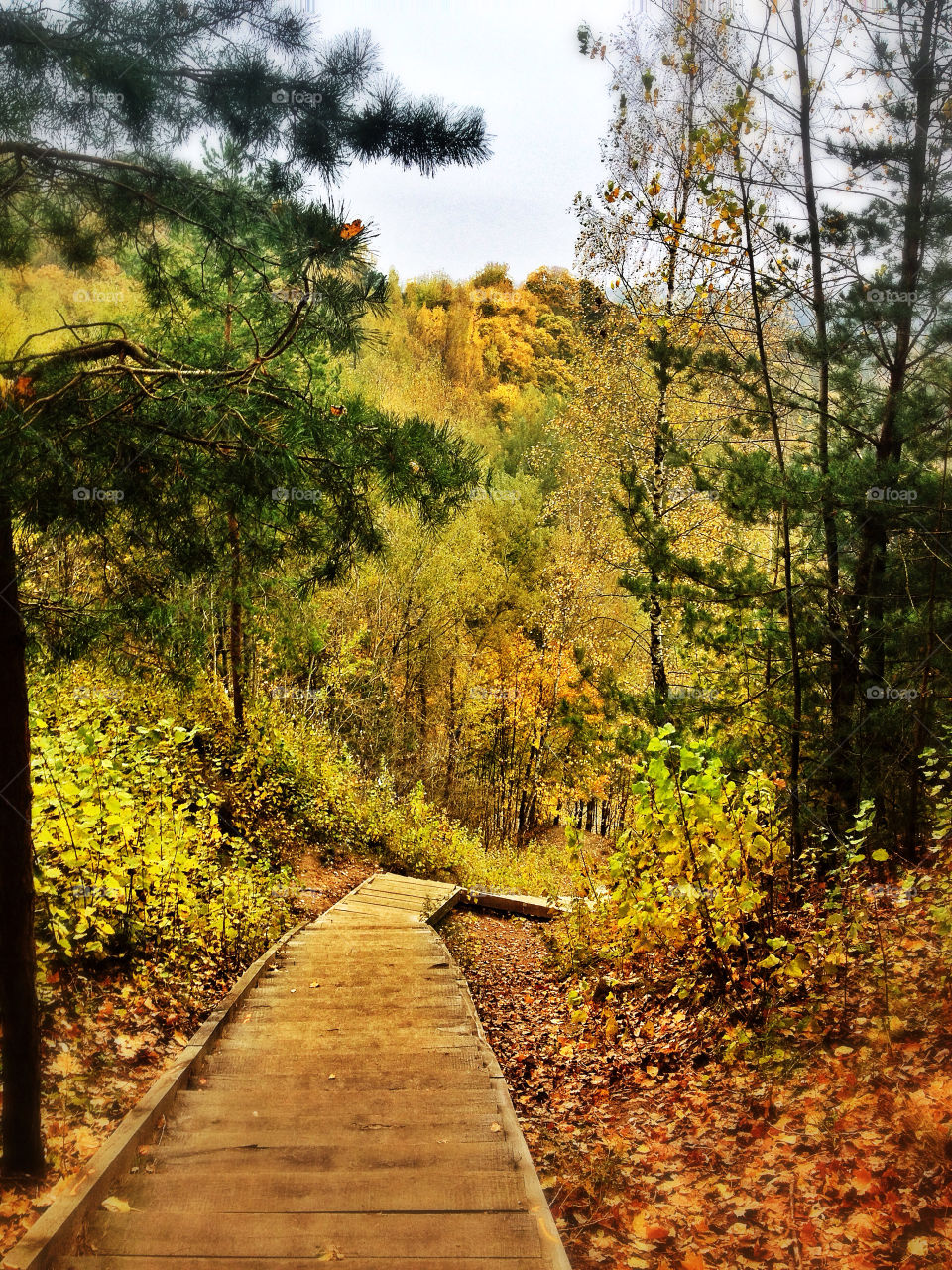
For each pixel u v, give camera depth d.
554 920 12.34
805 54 8.62
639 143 13.70
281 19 3.40
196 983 7.36
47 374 3.39
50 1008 5.86
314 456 3.98
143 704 11.61
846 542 8.90
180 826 7.92
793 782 8.90
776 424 9.23
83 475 3.54
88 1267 3.22
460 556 27.17
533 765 30.75
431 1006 7.27
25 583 4.20
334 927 10.41
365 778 21.06
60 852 6.35
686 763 6.16
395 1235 3.52
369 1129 4.73
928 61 8.16
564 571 26.97
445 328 52.53
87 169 3.54
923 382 8.51
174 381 3.66
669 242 10.29
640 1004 7.52
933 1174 3.78
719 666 11.18
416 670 27.92
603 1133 5.25
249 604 12.13
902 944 6.01
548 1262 3.31
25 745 4.05
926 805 8.37
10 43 3.11
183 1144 4.46
